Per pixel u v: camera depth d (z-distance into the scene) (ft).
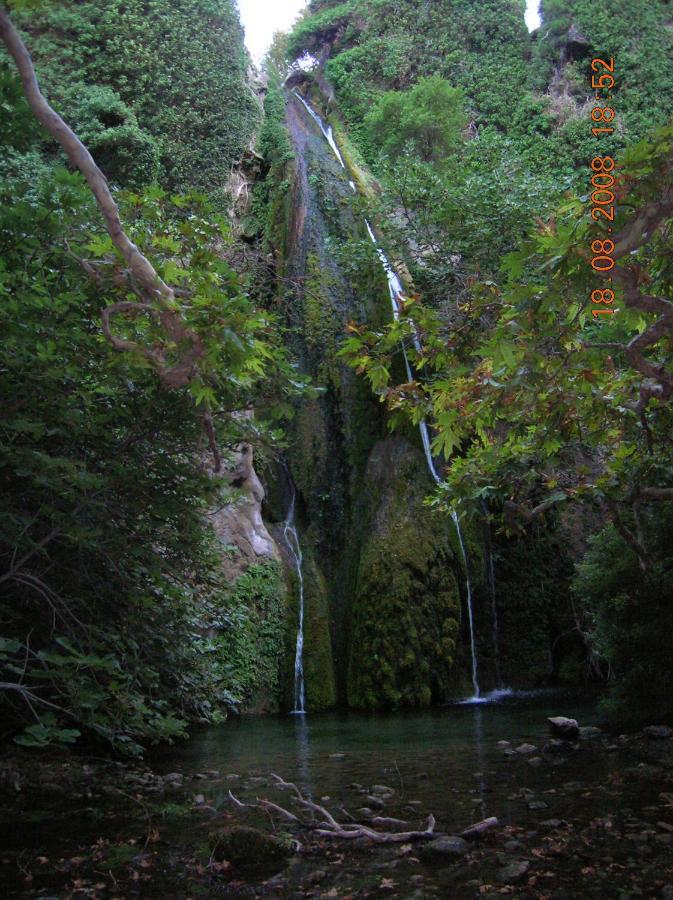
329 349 53.06
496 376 17.40
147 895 12.05
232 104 61.67
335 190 63.05
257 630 41.32
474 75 79.82
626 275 14.03
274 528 48.14
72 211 18.95
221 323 14.60
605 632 26.86
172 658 24.90
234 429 21.99
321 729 31.83
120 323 19.84
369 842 14.56
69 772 20.38
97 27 54.75
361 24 87.45
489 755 23.20
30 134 19.97
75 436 19.19
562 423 21.15
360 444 50.31
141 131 50.65
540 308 14.83
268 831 15.38
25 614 21.43
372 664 41.24
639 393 20.44
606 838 14.05
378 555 43.50
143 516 21.77
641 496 23.31
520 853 13.48
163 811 17.07
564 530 51.80
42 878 12.88
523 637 49.14
